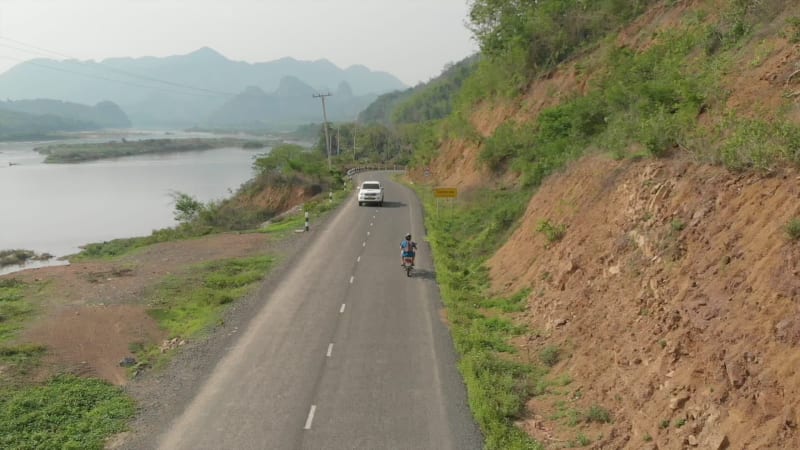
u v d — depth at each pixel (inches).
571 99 1267.2
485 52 2015.3
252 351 587.2
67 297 768.9
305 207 1782.7
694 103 620.1
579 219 697.0
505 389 481.1
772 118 486.3
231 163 6579.7
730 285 379.9
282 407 467.8
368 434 425.4
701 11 909.8
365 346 599.5
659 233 503.2
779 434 274.7
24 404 468.8
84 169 5629.9
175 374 536.1
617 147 713.6
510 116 1717.5
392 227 1357.0
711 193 471.5
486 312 696.4
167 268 951.0
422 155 2728.8
